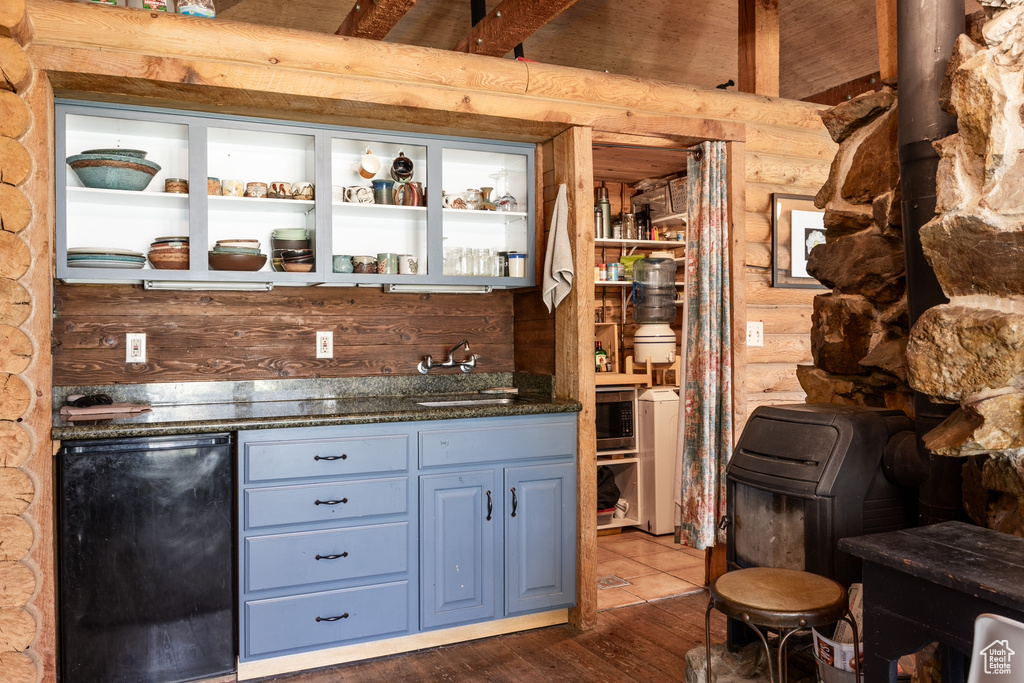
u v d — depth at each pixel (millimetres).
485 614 2961
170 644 2494
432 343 3557
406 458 2816
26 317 2262
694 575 3781
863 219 2447
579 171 3131
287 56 2619
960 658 1418
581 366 3129
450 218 3459
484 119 2982
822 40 5043
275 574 2635
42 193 2338
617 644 2943
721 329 3488
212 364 3141
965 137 1657
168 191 2828
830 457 2117
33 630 2266
